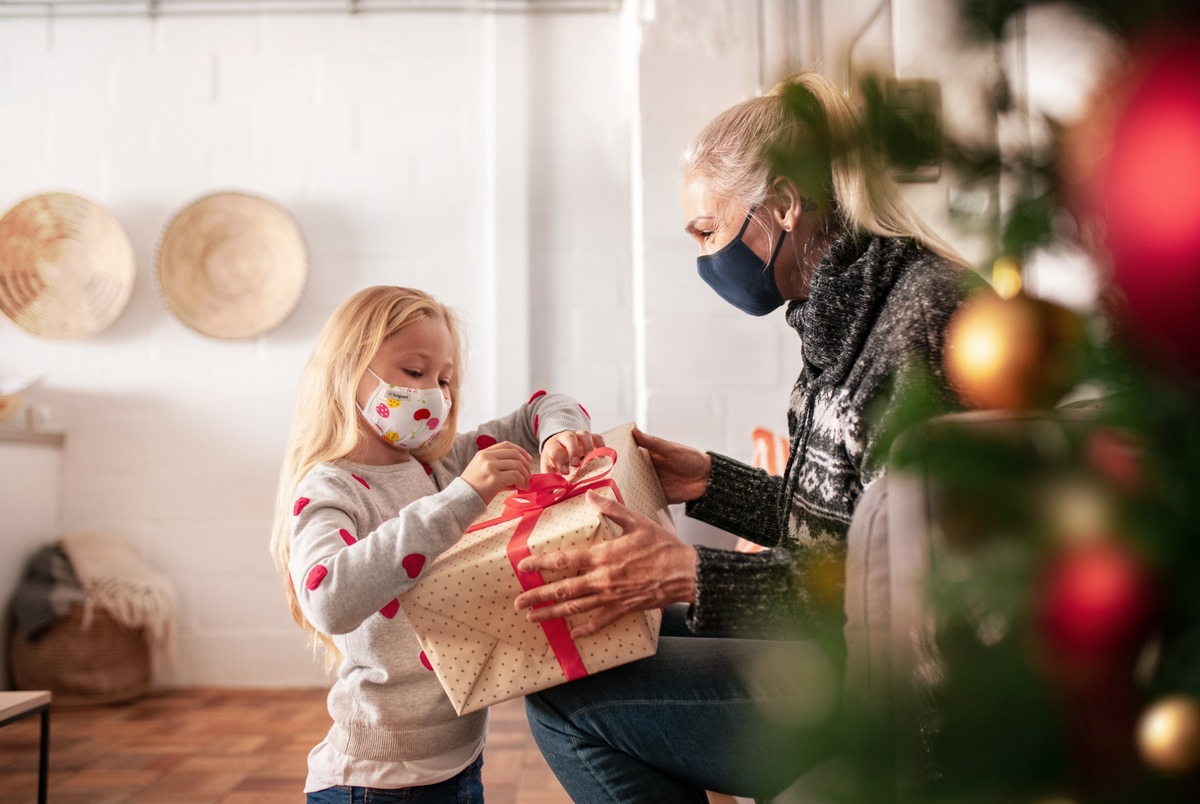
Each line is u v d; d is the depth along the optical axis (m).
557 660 0.98
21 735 2.54
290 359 3.29
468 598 0.98
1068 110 0.33
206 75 3.35
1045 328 0.33
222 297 3.26
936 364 0.87
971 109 0.34
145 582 2.98
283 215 3.27
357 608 0.99
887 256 1.04
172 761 2.29
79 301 3.24
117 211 3.31
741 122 1.19
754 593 0.92
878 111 0.35
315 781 1.23
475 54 3.40
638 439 1.41
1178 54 0.28
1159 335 0.29
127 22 3.35
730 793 1.01
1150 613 0.29
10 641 2.90
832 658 0.45
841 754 0.39
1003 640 0.32
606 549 0.95
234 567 3.23
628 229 3.36
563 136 3.38
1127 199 0.29
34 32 3.33
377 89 3.38
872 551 0.66
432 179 3.36
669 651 1.04
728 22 2.69
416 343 1.35
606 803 1.02
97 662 2.87
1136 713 0.30
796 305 1.22
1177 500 0.29
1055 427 0.31
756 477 1.40
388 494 1.31
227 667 3.19
